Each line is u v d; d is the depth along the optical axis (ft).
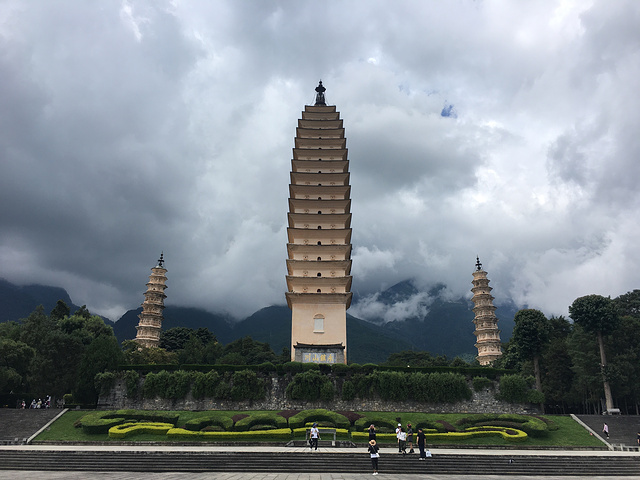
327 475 104.42
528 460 126.11
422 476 107.14
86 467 121.90
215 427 162.61
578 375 233.96
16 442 152.56
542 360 259.80
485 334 379.55
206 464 120.26
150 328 378.12
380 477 100.01
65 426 169.99
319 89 318.45
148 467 120.16
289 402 194.08
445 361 403.95
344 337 230.68
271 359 377.71
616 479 112.57
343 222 256.11
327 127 282.15
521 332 252.42
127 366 203.62
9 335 278.26
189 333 397.80
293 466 118.73
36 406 217.36
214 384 195.11
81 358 229.86
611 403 210.38
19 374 233.76
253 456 123.85
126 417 174.40
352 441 153.48
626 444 161.89
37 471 117.29
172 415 175.73
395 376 197.16
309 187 260.21
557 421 181.78
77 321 302.04
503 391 197.06
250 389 194.29
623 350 226.79
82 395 202.39
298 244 249.75
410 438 130.00
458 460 124.16
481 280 388.78
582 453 142.41
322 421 170.71
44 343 240.94
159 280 395.14
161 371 199.31
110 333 332.19
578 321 225.76
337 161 267.80
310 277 238.68
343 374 202.18
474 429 167.84
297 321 233.55
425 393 194.59
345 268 245.24
